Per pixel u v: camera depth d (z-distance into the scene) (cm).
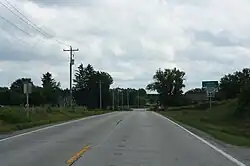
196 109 8788
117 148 1822
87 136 2477
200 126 3541
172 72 16400
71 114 6344
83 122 4250
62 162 1377
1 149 1767
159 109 12669
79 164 1336
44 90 12650
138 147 1870
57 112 5997
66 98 13450
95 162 1384
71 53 7525
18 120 3759
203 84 4153
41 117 4653
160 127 3419
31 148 1808
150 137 2420
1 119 3638
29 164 1331
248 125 4078
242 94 5200
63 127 3366
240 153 1656
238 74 10562
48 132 2797
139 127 3397
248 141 2205
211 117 5378
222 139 2308
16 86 13638
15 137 2388
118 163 1367
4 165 1309
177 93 16262
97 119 5047
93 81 16025
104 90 16150
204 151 1725
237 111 5078
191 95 16088
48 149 1769
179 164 1355
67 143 2042
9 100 10700
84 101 15950
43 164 1332
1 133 2691
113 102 15650
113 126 3522
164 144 2017
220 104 7825
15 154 1593
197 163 1379
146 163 1373
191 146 1930
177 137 2436
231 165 1335
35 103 10612
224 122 4672
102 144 2000
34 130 2997
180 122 4384
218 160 1451
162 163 1375
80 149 1770
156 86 16462
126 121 4503
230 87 10331
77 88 16150
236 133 3150
